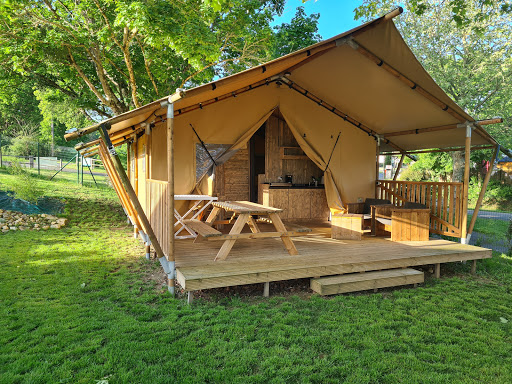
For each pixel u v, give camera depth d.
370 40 4.51
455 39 13.80
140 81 11.16
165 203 4.26
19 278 4.51
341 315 3.61
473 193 17.44
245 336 3.08
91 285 4.30
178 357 2.73
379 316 3.63
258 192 8.02
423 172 19.41
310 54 4.41
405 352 2.94
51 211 9.30
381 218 6.54
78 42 8.71
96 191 12.73
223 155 6.31
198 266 4.12
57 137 29.92
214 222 5.73
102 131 3.70
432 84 5.12
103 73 10.13
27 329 3.10
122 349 2.81
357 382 2.48
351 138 7.48
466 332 3.33
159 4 7.76
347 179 7.51
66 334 3.01
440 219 6.52
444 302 4.10
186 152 6.16
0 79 9.90
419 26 13.95
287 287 4.46
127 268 5.14
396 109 6.37
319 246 5.34
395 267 4.75
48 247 6.28
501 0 6.76
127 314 3.54
